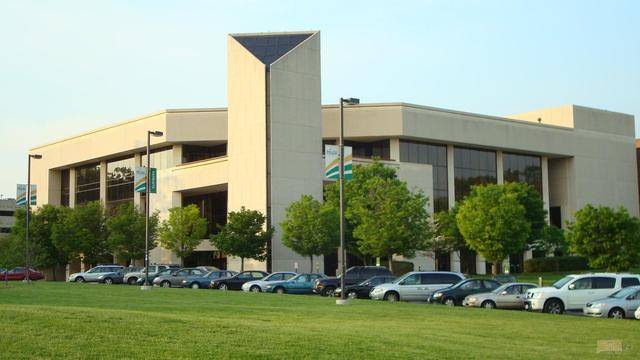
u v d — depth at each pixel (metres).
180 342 14.14
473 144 86.44
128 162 91.75
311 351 13.95
